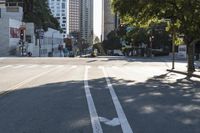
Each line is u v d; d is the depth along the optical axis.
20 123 10.74
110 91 19.19
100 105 14.35
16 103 14.69
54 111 12.86
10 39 100.31
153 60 68.50
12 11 116.06
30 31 116.88
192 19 36.16
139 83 24.23
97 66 47.00
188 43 37.09
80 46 191.38
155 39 109.31
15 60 59.34
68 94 17.67
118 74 32.66
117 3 37.75
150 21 41.47
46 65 48.09
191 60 36.62
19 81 24.89
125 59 70.00
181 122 11.21
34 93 17.98
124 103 15.00
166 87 22.03
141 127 10.38
